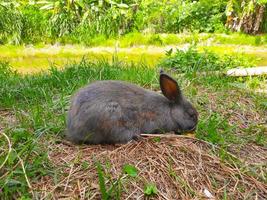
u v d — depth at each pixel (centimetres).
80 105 52
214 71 86
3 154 47
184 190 45
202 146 52
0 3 152
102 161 48
